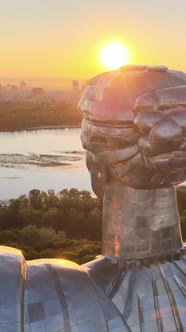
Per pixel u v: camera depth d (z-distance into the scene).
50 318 3.89
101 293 4.27
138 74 4.32
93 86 4.40
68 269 4.26
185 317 4.40
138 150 4.23
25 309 3.89
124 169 4.34
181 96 4.13
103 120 4.18
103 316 4.06
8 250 4.25
